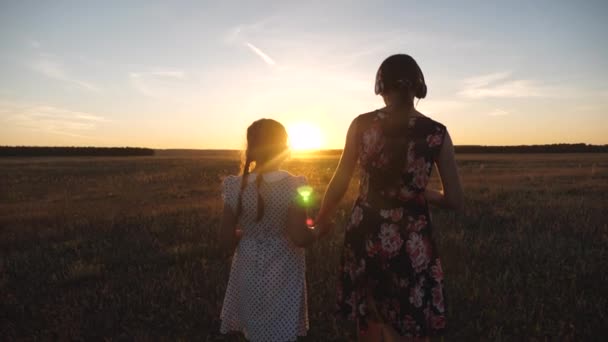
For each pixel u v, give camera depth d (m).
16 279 5.50
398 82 2.19
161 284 4.95
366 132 2.28
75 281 5.31
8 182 22.89
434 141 2.15
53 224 9.37
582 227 7.29
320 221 2.57
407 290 2.19
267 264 2.60
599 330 3.63
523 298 4.27
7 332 3.93
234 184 2.63
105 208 11.83
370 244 2.27
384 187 2.22
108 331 3.93
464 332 3.72
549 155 69.44
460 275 4.91
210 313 4.17
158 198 14.23
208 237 7.25
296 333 2.63
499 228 7.57
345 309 2.42
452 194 2.21
